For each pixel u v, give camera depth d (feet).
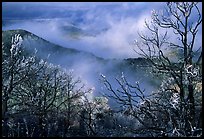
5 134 54.29
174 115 51.08
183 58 60.75
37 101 67.87
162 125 50.37
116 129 57.06
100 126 62.95
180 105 51.08
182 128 44.73
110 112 63.72
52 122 63.21
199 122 51.31
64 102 69.41
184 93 58.80
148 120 54.90
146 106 52.90
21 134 55.72
